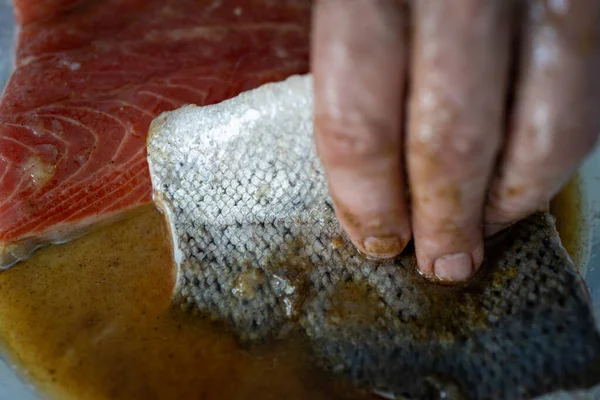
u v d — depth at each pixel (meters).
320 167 0.22
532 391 0.21
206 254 0.24
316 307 0.23
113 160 0.27
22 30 0.31
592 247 0.27
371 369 0.22
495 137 0.17
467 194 0.18
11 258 0.27
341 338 0.23
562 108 0.17
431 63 0.16
